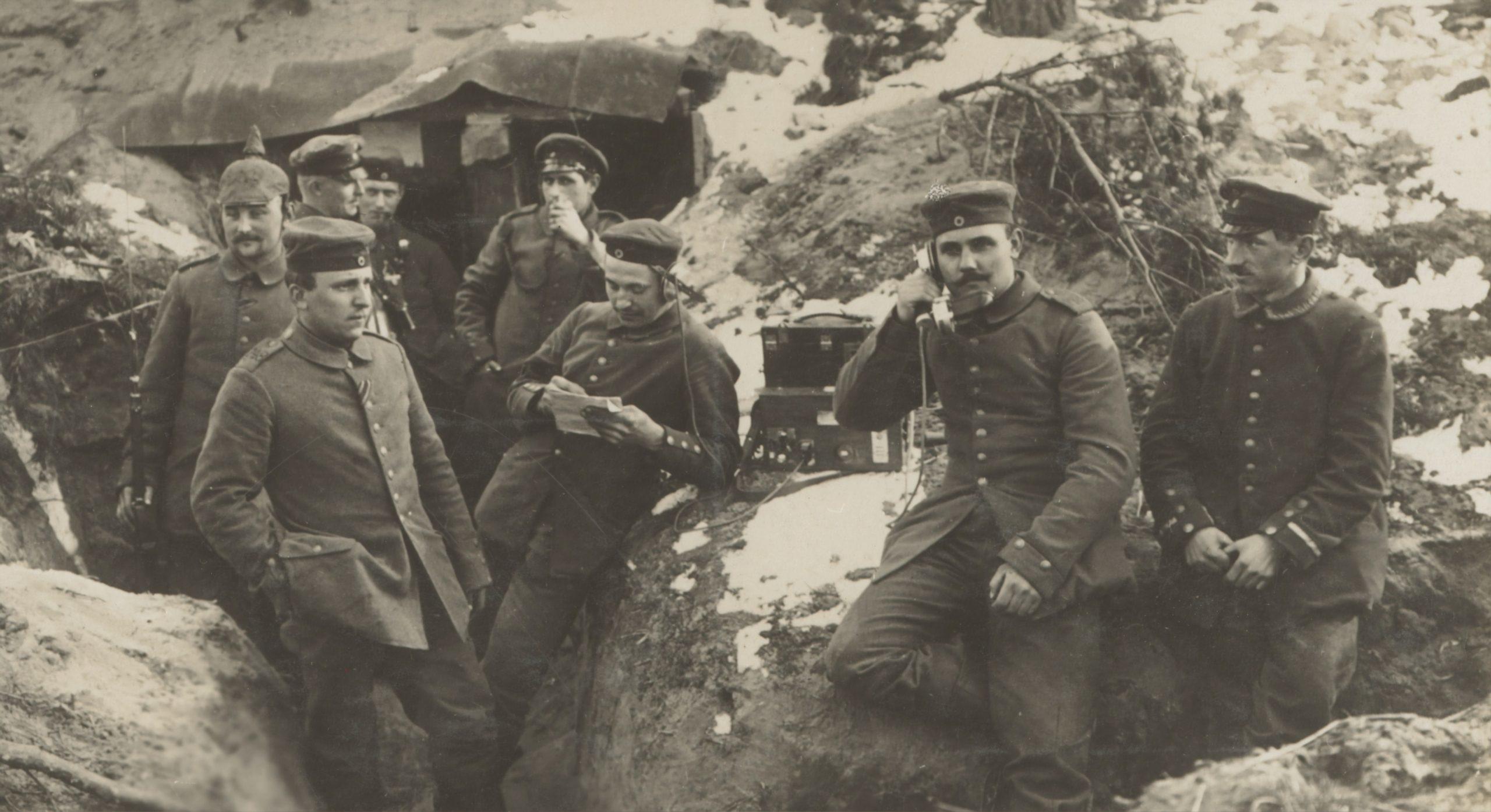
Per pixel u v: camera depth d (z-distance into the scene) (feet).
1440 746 11.36
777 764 12.05
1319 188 16.40
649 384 14.10
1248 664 12.17
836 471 14.30
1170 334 15.43
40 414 16.58
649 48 18.75
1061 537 11.33
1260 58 18.06
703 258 17.89
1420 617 12.99
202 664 12.41
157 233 18.37
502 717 13.75
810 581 13.10
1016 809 11.42
